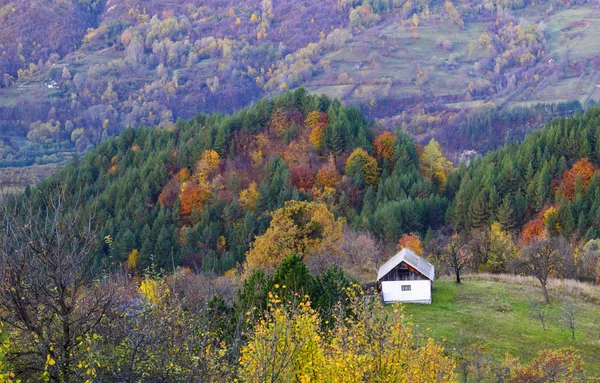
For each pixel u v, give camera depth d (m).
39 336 18.30
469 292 62.97
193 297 32.97
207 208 133.25
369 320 24.92
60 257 18.75
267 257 69.81
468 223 120.00
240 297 36.78
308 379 21.64
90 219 20.02
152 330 20.31
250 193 139.00
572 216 108.75
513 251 83.44
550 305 58.28
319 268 66.25
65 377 18.28
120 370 19.44
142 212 132.62
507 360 39.41
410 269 59.88
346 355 22.81
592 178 122.75
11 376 16.81
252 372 20.14
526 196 126.19
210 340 21.58
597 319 54.66
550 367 37.44
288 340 21.42
